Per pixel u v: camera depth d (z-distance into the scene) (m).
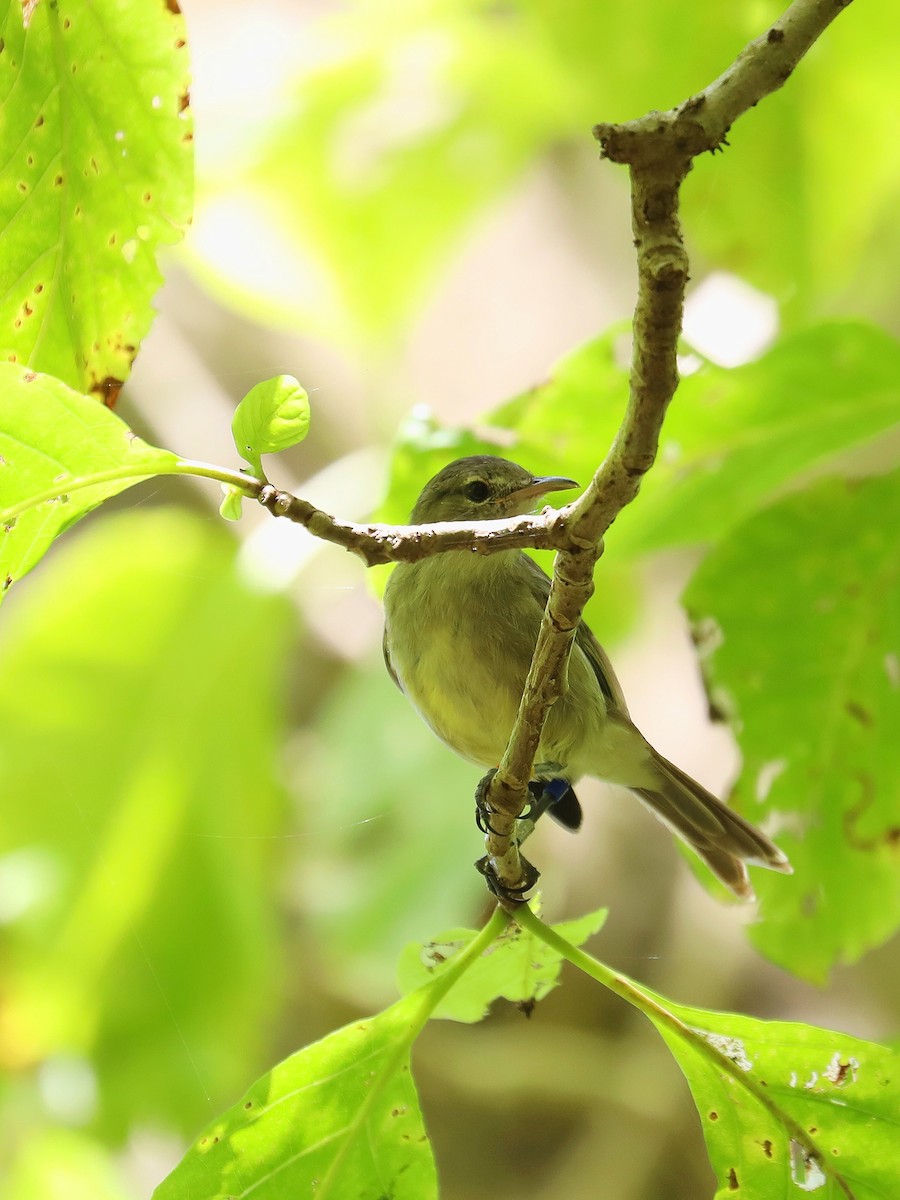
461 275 15.14
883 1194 4.96
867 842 6.93
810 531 6.69
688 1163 11.27
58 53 4.71
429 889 11.04
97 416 4.09
